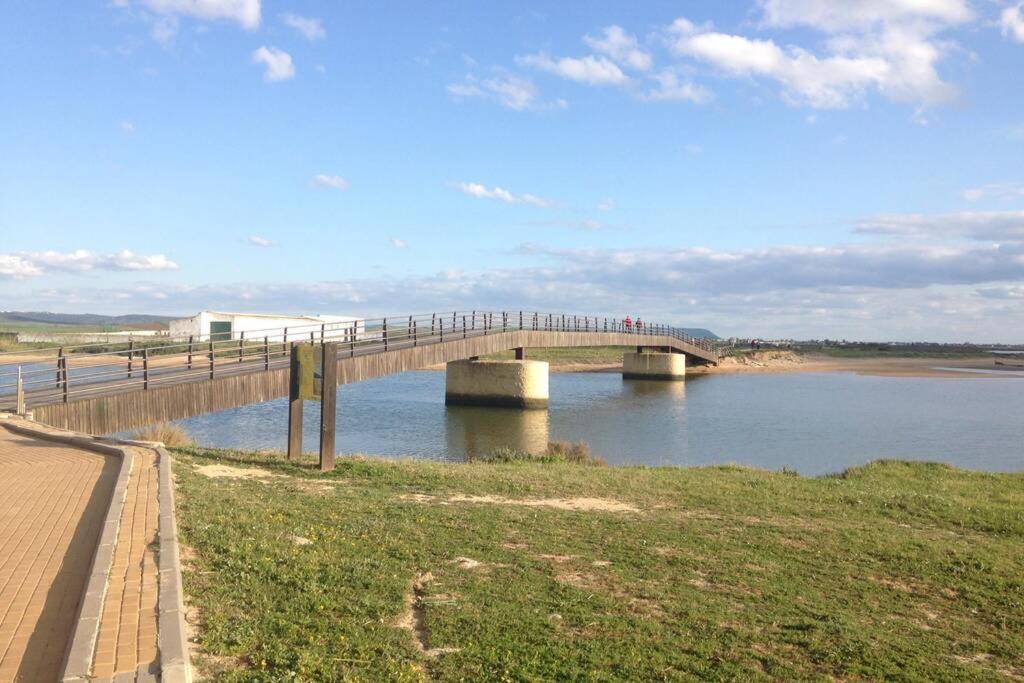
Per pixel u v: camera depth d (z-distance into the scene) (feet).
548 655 22.04
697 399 191.42
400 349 113.50
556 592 27.78
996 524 47.65
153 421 69.26
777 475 64.90
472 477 53.06
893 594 31.89
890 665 23.73
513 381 158.71
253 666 18.81
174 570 23.34
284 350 99.86
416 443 106.83
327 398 52.70
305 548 29.40
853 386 242.99
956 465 98.07
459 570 29.43
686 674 21.79
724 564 33.83
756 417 151.12
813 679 22.25
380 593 25.49
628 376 259.60
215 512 33.06
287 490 43.19
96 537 27.45
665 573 31.73
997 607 31.24
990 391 226.99
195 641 19.79
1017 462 101.35
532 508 43.29
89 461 43.42
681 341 274.98
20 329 353.51
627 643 23.57
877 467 74.38
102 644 17.87
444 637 22.76
